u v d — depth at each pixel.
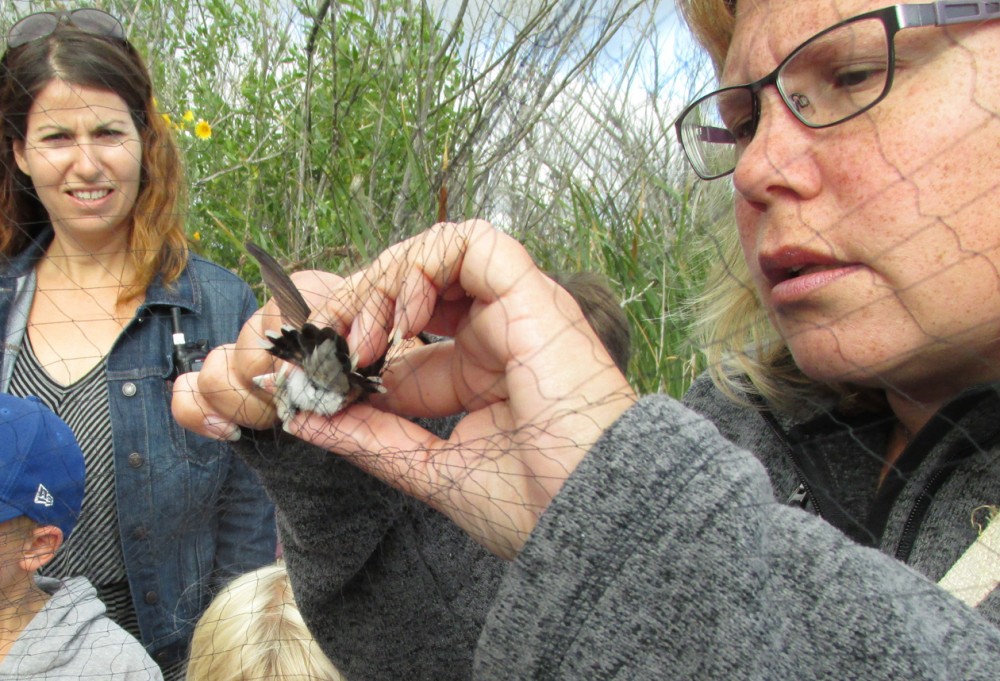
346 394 0.92
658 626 0.71
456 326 1.01
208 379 1.02
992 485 0.97
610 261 1.78
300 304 0.96
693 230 1.55
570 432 0.80
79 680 1.28
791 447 1.22
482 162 1.44
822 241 0.88
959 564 0.93
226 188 1.99
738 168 0.94
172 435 1.54
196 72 2.12
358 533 1.09
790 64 0.89
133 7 2.17
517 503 0.85
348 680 1.21
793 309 0.93
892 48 0.80
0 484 1.23
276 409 1.00
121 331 1.56
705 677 0.70
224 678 1.44
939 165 0.81
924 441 1.02
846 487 1.19
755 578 0.71
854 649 0.69
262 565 1.63
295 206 1.74
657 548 0.72
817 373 0.94
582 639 0.73
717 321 1.34
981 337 0.86
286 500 1.08
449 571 1.17
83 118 1.45
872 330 0.88
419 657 1.16
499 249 0.88
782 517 0.79
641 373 1.81
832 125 0.84
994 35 0.81
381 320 0.95
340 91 1.56
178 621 1.55
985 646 0.72
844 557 0.75
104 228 1.52
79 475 1.37
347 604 1.16
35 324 1.59
